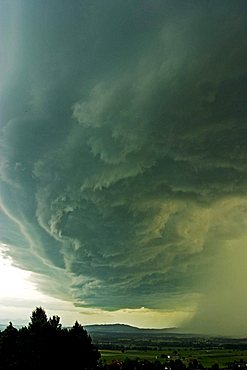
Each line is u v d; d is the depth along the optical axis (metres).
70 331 45.56
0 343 42.59
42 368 41.69
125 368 54.38
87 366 45.50
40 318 46.44
